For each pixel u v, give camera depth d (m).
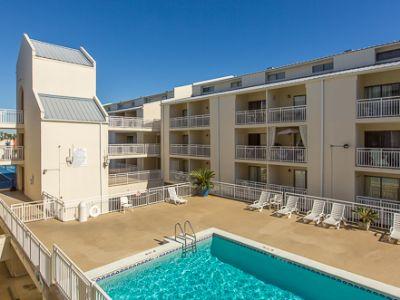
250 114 22.39
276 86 20.20
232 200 20.97
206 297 9.55
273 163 20.73
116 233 13.97
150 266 11.30
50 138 19.91
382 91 17.16
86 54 25.22
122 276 10.47
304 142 18.97
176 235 13.59
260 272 11.24
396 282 9.11
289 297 9.52
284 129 21.61
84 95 23.92
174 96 34.66
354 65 20.14
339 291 9.52
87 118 21.98
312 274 10.25
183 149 28.16
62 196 20.56
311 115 18.52
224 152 24.23
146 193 19.91
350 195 16.81
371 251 11.59
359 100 16.39
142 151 30.33
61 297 8.41
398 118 15.00
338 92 17.23
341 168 17.17
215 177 25.02
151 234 13.83
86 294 7.23
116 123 29.50
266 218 16.34
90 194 22.12
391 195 16.77
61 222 15.62
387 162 15.65
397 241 12.54
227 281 10.55
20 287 14.59
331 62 21.84
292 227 14.69
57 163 20.28
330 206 16.75
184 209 18.41
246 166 24.19
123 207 18.09
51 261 8.98
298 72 23.66
